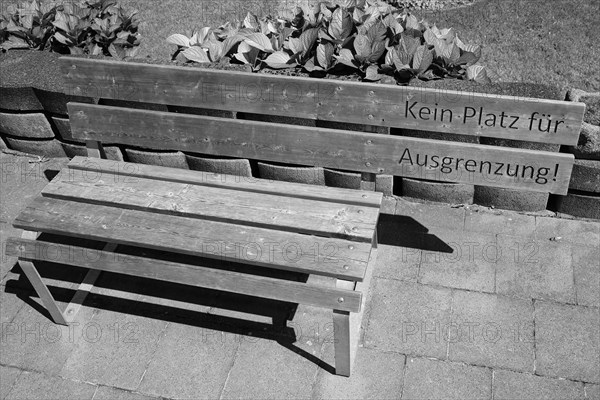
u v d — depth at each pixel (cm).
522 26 520
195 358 367
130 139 408
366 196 359
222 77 374
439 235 412
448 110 348
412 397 342
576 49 498
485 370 349
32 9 489
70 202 372
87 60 393
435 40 410
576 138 335
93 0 499
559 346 354
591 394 335
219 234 346
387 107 357
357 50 402
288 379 354
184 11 563
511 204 418
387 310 379
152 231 351
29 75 439
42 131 467
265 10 553
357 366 356
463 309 375
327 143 373
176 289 400
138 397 353
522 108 335
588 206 403
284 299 329
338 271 321
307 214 352
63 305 399
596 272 384
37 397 356
